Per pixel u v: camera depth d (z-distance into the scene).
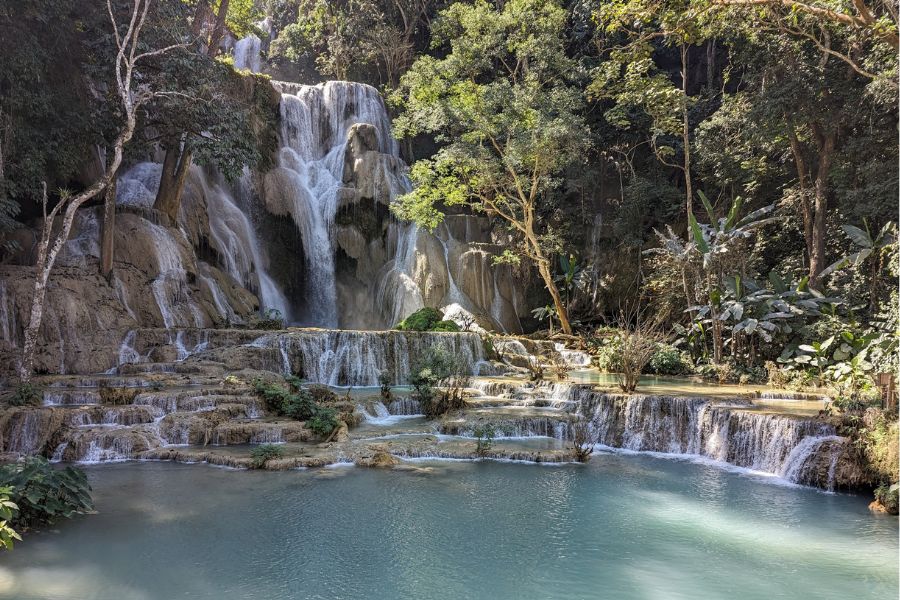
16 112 18.55
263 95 31.06
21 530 8.66
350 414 15.48
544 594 7.07
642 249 31.30
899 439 10.44
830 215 25.78
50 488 9.25
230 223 27.91
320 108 34.16
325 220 31.06
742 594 7.17
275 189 29.73
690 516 9.91
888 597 7.11
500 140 30.17
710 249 23.41
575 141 26.23
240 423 14.14
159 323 21.00
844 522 9.71
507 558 8.11
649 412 15.05
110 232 20.22
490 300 31.95
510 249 32.44
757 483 11.88
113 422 13.80
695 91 36.91
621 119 30.09
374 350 21.08
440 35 35.72
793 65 23.16
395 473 11.96
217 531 8.84
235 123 21.19
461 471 12.28
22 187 18.41
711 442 14.04
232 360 18.36
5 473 8.98
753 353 21.48
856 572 7.82
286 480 11.35
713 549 8.54
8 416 12.88
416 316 25.92
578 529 9.23
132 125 16.36
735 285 22.23
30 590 6.95
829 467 11.52
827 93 22.23
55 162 20.31
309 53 45.28
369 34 39.44
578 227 33.66
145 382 16.27
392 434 14.61
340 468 12.23
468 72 30.11
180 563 7.76
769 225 28.00
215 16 28.97
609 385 17.66
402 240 32.53
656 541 8.80
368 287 31.66
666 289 26.81
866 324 21.14
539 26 28.78
